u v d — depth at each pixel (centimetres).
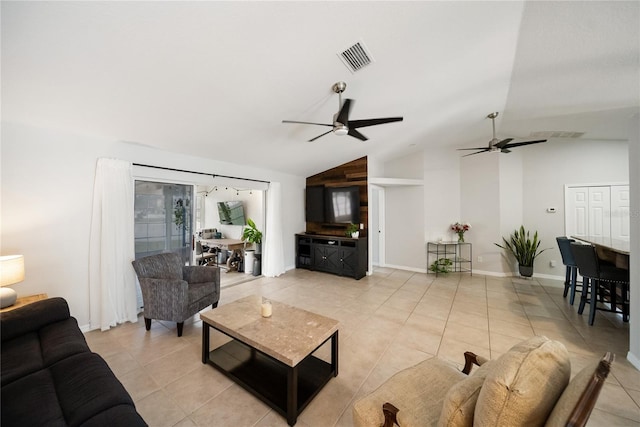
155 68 197
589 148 454
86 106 230
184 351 240
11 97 203
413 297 391
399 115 358
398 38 204
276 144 389
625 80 241
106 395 128
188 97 241
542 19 184
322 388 191
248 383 190
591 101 296
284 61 211
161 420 162
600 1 158
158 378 202
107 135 284
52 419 115
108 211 286
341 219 542
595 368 83
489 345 252
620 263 288
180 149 350
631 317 219
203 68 205
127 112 249
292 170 535
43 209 252
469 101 335
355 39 199
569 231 468
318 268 542
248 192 611
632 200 219
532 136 464
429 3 173
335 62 222
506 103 339
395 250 593
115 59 183
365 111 329
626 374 204
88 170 280
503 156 506
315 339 180
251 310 231
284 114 298
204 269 335
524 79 272
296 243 583
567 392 87
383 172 614
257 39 184
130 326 292
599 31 184
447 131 457
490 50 227
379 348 246
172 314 268
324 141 410
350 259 496
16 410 118
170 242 374
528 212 499
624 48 198
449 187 548
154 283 273
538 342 99
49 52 168
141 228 344
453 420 97
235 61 203
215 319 212
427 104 335
